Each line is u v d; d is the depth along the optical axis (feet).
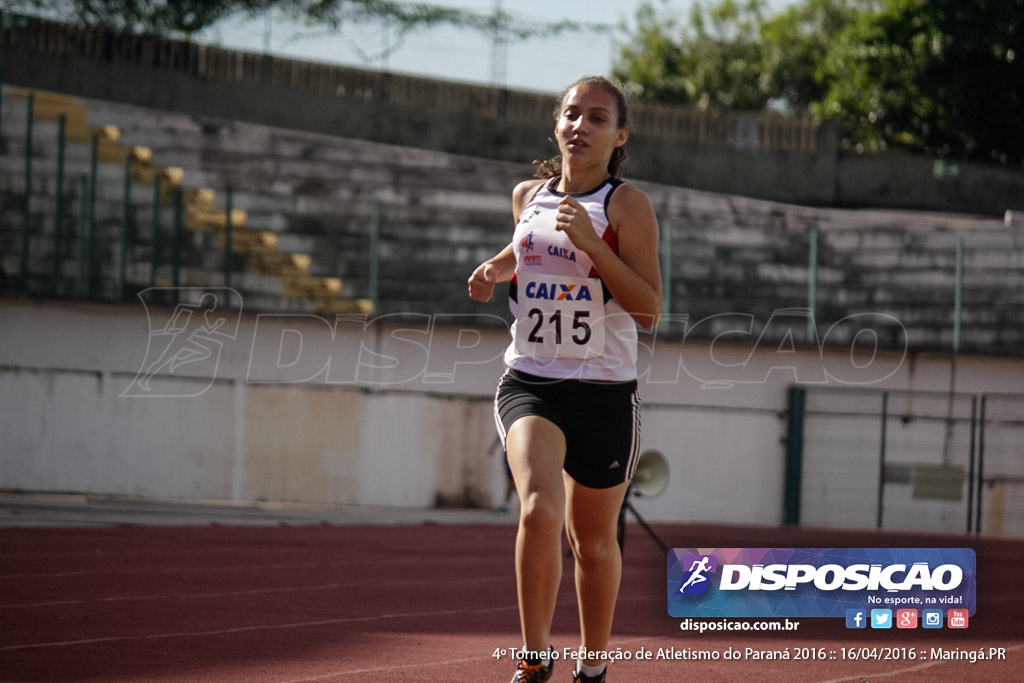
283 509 76.18
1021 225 109.50
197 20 116.88
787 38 228.22
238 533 56.95
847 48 158.51
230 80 117.91
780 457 88.38
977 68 145.79
